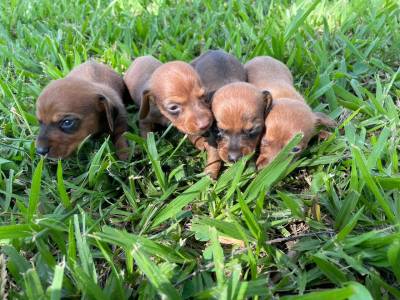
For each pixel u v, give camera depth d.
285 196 0.19
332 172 0.22
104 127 0.27
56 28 0.44
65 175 0.25
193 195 0.20
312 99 0.29
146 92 0.27
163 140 0.27
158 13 0.44
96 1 0.49
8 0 0.51
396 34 0.36
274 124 0.25
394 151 0.22
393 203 0.20
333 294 0.13
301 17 0.37
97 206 0.22
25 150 0.25
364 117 0.27
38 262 0.17
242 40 0.39
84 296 0.15
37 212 0.20
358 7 0.42
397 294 0.16
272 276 0.17
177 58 0.36
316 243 0.18
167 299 0.15
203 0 0.46
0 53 0.37
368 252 0.17
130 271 0.17
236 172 0.22
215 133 0.26
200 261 0.18
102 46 0.39
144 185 0.23
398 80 0.30
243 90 0.26
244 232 0.18
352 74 0.32
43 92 0.25
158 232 0.20
